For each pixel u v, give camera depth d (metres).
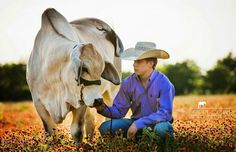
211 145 7.04
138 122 6.91
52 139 7.44
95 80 6.76
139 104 7.30
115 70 7.05
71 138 7.67
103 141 6.89
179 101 18.02
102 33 8.55
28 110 18.08
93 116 8.37
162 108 7.02
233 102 17.00
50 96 7.50
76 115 7.46
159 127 6.80
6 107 20.84
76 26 8.21
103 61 6.86
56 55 7.22
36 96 7.75
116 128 7.24
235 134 7.63
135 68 7.18
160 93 7.14
